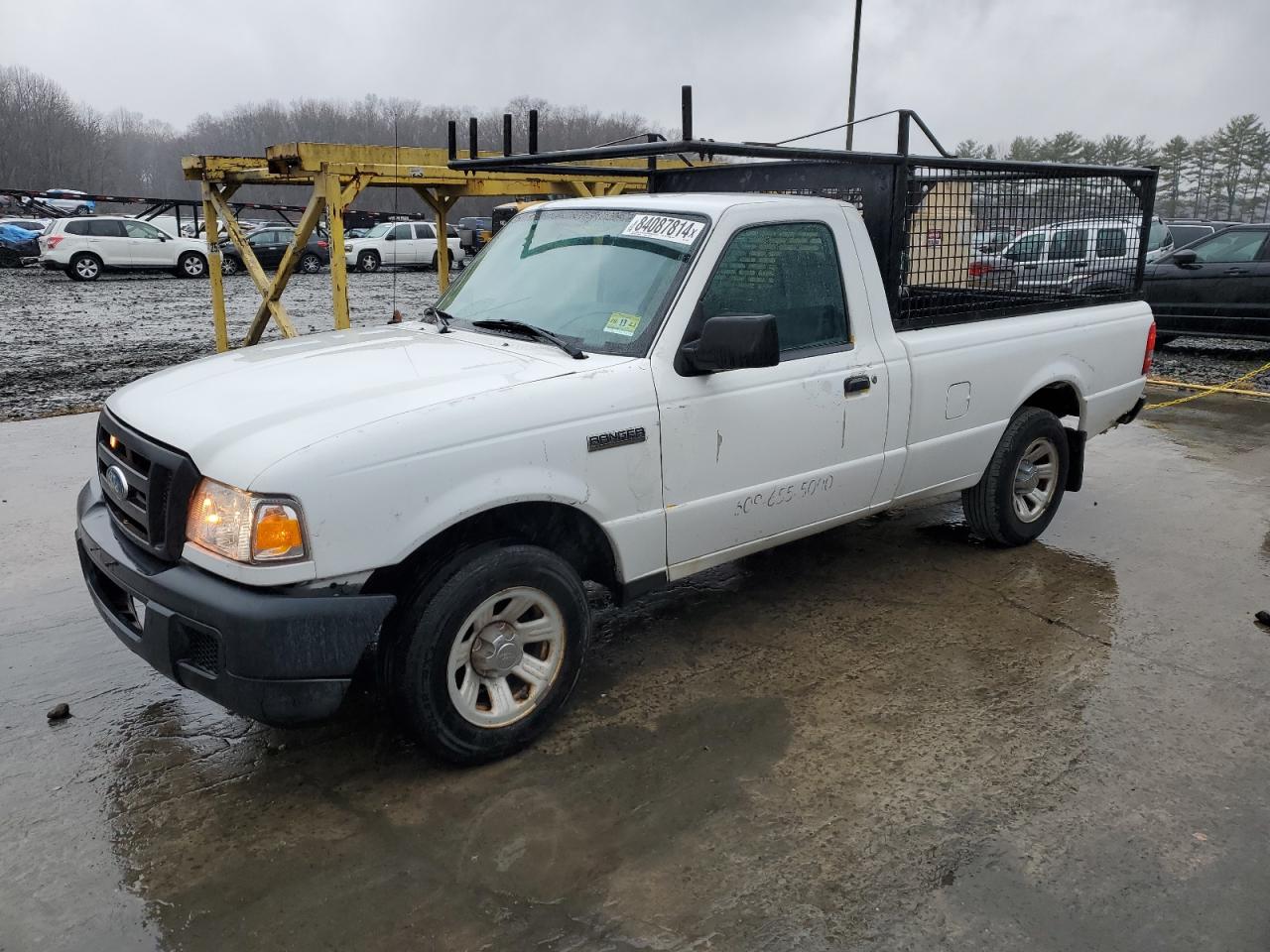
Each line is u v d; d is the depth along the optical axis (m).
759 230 3.83
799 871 2.79
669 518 3.62
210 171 11.01
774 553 5.39
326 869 2.80
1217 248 12.09
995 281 4.96
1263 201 87.25
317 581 2.83
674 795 3.15
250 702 2.81
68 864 2.81
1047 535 5.70
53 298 19.91
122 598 3.35
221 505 2.80
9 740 3.45
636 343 3.54
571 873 2.78
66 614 4.48
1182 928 2.57
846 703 3.75
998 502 5.15
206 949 2.49
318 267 27.75
